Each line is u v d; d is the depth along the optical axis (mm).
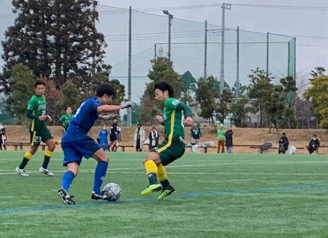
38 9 60812
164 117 10055
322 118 49719
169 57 52125
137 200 10016
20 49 60531
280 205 9477
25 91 50781
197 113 51312
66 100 50156
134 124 51531
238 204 9570
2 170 17266
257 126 53562
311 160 26406
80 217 8055
